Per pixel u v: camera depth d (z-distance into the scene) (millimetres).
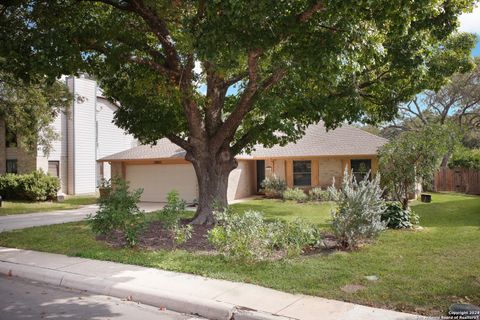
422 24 9289
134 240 9414
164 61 11398
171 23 11078
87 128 29953
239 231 7934
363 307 5574
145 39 11523
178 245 9555
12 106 20781
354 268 7379
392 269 7266
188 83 11047
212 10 7477
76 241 10438
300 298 5988
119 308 6066
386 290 6172
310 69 8484
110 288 6715
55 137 23719
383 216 11609
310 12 7621
